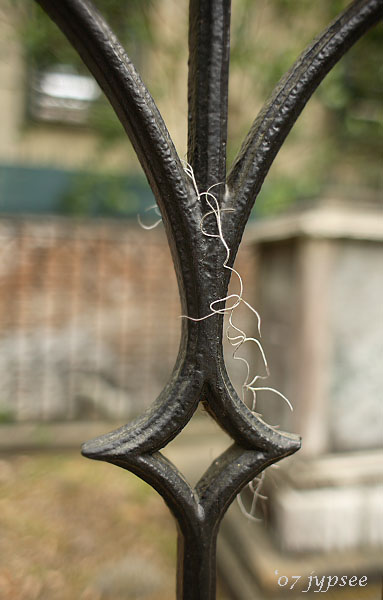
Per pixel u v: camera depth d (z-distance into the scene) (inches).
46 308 153.5
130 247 159.3
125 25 118.4
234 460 22.9
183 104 130.6
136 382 161.2
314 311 81.4
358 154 152.6
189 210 21.4
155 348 162.9
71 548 87.0
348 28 22.8
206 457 114.8
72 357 155.7
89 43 20.1
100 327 158.1
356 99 142.0
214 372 21.6
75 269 155.3
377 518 83.0
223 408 22.0
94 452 20.3
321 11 121.0
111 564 82.8
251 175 22.4
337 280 82.3
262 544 81.1
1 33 122.5
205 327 21.5
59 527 93.4
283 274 88.5
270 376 92.4
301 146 147.3
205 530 22.6
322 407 82.4
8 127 164.1
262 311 96.7
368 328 84.3
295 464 82.0
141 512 99.8
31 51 122.8
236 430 22.5
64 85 162.7
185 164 23.4
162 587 77.6
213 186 22.1
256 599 73.5
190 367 21.5
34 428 141.3
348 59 136.6
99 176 154.5
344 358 83.5
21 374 151.2
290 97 22.7
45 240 152.5
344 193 115.6
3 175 159.2
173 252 23.1
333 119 147.8
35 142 166.7
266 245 94.7
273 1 118.1
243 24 116.2
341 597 72.8
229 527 87.4
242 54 117.9
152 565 83.0
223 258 21.8
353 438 84.4
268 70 118.6
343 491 82.4
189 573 23.2
